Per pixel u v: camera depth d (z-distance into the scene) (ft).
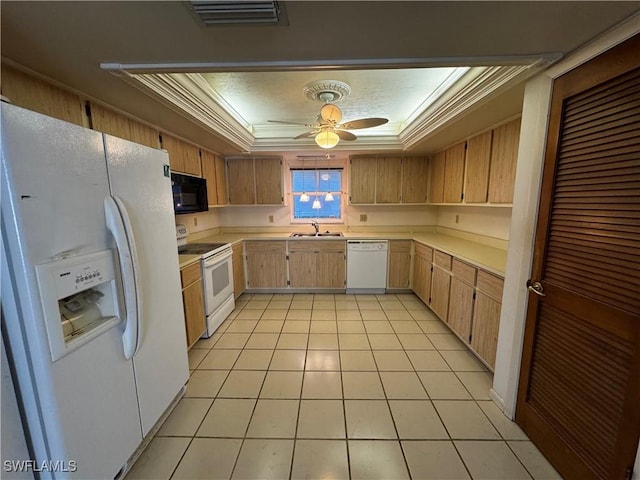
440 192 12.01
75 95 5.48
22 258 2.92
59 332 3.21
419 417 5.77
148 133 7.63
